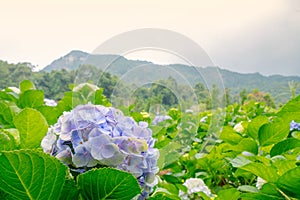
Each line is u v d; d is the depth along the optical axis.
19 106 3.00
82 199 1.05
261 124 2.41
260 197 1.30
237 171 2.18
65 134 1.16
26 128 1.42
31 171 0.94
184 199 2.44
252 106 5.59
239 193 1.68
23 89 3.45
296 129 2.87
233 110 5.47
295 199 1.23
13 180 0.94
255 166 1.28
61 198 1.04
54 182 0.97
